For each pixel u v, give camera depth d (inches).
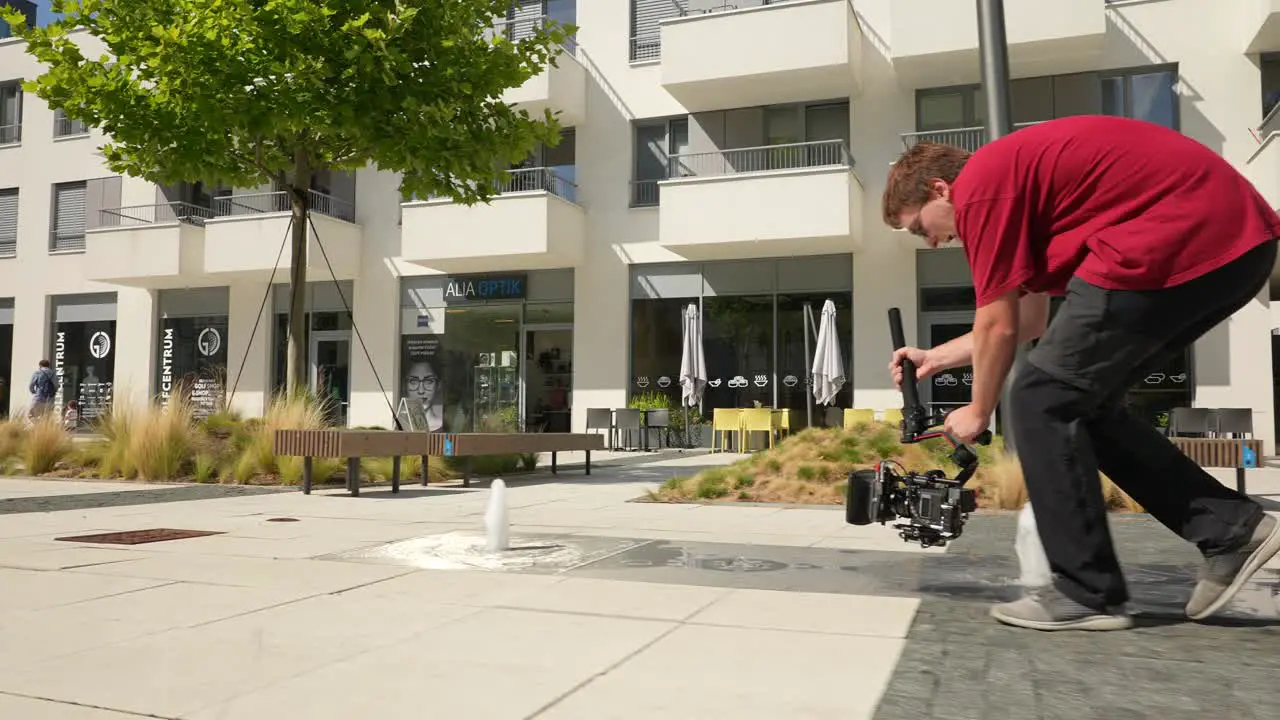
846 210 617.9
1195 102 609.3
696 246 661.3
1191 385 596.4
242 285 851.4
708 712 78.5
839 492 287.1
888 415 629.0
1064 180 101.7
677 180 654.5
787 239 631.8
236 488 346.9
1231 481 353.4
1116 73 626.8
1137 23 621.9
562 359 752.3
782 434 673.6
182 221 810.8
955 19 602.2
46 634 108.3
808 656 96.9
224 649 101.2
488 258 716.0
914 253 660.7
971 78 651.5
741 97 694.5
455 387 776.9
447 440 337.4
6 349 948.0
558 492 333.4
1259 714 76.6
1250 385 584.1
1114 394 111.2
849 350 673.0
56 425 437.1
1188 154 99.7
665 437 704.4
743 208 639.8
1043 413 106.8
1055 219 104.2
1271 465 465.7
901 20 612.4
